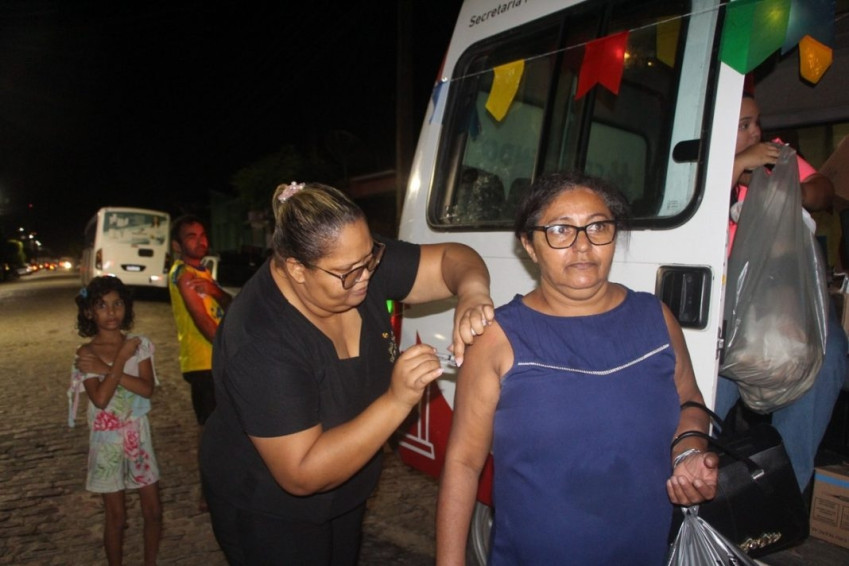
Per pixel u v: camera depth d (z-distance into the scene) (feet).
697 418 5.32
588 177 5.07
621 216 5.06
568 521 4.96
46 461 15.64
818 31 7.07
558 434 4.91
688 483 4.96
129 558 10.92
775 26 6.58
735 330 6.75
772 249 6.69
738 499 5.68
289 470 5.17
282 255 5.20
